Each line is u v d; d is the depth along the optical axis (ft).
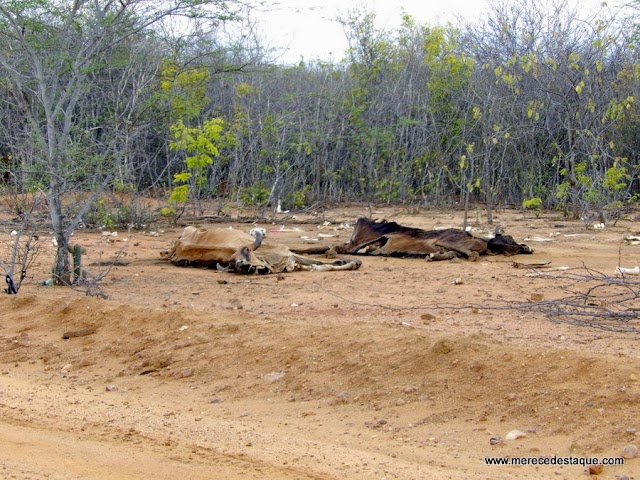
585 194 71.92
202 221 73.46
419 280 41.27
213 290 38.55
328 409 21.81
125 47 46.03
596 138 72.69
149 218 67.82
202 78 57.21
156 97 41.96
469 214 81.25
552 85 81.66
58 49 40.37
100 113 53.83
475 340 23.82
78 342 29.14
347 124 94.58
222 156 81.46
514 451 18.37
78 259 39.99
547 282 39.78
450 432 19.71
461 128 88.94
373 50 103.14
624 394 19.58
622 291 35.88
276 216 80.12
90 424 21.16
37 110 42.27
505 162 89.35
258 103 86.69
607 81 82.84
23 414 22.16
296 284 40.34
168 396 23.79
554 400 20.18
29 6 38.37
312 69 106.52
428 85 95.35
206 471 17.46
